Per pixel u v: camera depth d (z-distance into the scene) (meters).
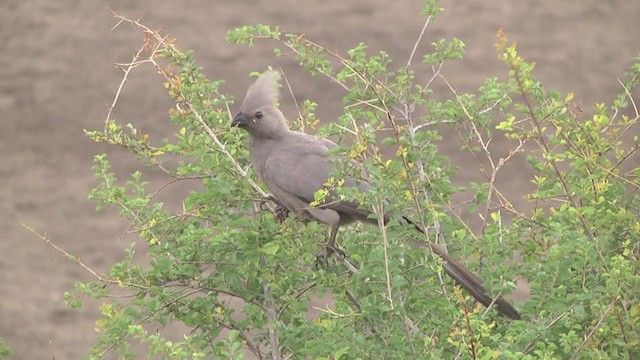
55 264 28.78
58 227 30.28
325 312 11.66
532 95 13.30
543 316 11.73
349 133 13.19
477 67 36.62
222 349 11.42
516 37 38.62
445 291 11.70
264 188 14.38
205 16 40.53
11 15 41.06
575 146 12.86
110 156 33.06
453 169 13.02
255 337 12.70
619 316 11.43
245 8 40.84
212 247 12.51
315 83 35.50
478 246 12.54
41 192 31.95
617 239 12.67
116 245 29.27
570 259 11.78
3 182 32.50
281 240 12.21
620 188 13.05
